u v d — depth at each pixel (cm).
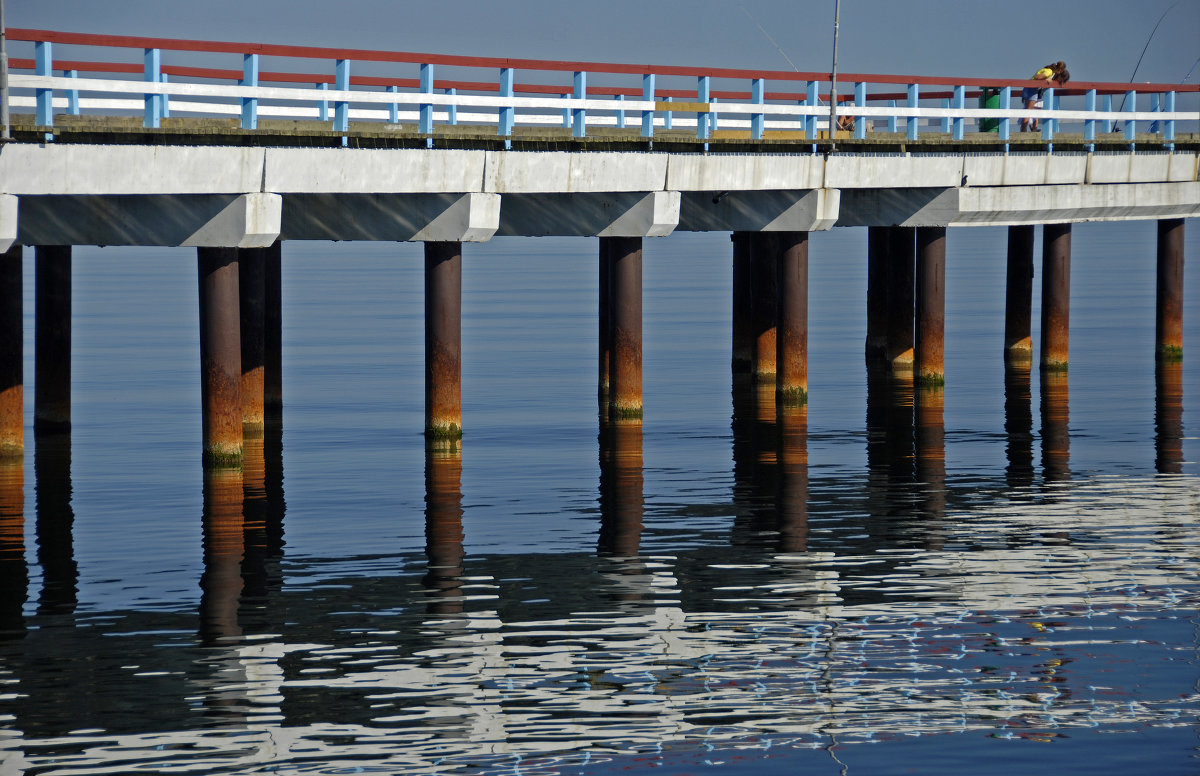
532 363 5562
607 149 3691
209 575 2561
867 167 4272
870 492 3238
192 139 2945
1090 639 2248
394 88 3647
